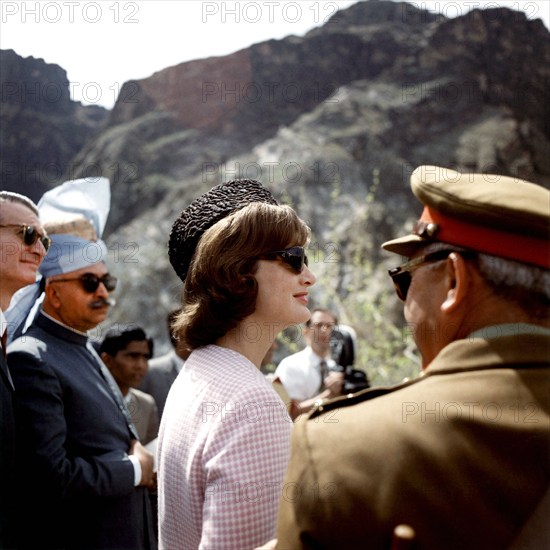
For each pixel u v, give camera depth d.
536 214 0.88
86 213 2.37
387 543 0.82
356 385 3.49
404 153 20.25
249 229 1.28
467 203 0.92
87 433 2.01
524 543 0.80
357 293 8.88
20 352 1.93
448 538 0.81
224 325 1.29
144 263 20.25
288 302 1.30
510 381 0.87
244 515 1.09
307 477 0.87
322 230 16.45
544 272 0.90
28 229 1.87
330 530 0.84
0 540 1.61
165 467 1.27
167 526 1.27
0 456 1.63
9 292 1.88
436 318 0.98
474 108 21.52
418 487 0.82
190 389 1.27
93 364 2.24
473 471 0.82
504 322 0.91
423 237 0.99
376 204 17.78
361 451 0.86
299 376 3.58
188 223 1.40
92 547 1.95
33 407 1.86
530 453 0.83
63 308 2.16
